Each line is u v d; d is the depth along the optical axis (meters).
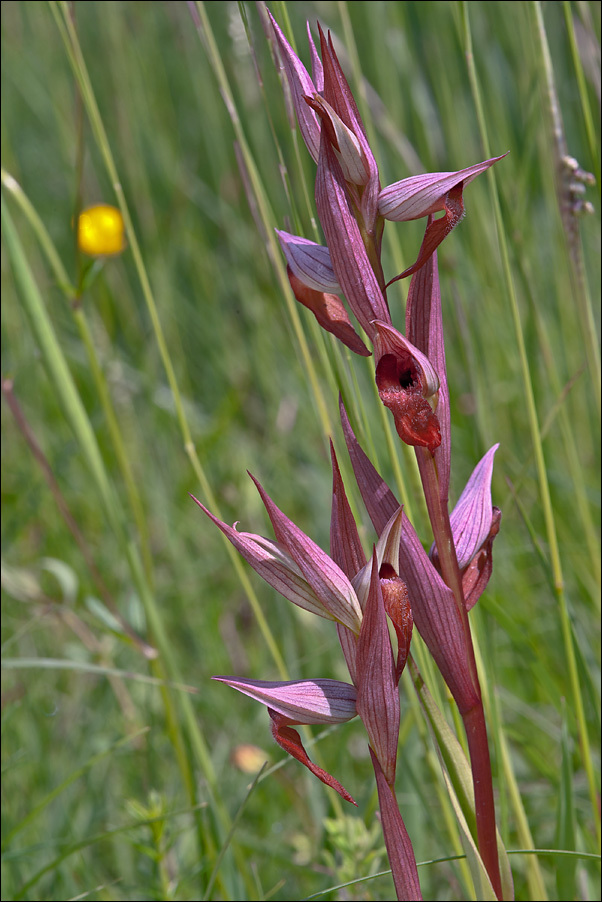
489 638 0.61
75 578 0.74
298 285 0.49
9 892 0.62
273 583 0.48
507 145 0.97
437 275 0.48
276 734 0.47
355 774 0.75
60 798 0.69
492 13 1.05
